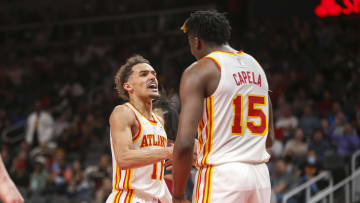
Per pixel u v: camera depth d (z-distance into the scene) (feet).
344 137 25.50
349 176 23.16
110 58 43.96
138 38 45.27
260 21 41.86
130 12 47.37
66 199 27.30
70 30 49.39
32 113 36.91
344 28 37.83
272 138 8.48
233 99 7.50
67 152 34.53
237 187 7.29
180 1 44.78
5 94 44.80
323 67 34.91
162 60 40.55
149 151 8.91
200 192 7.55
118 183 9.83
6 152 33.12
